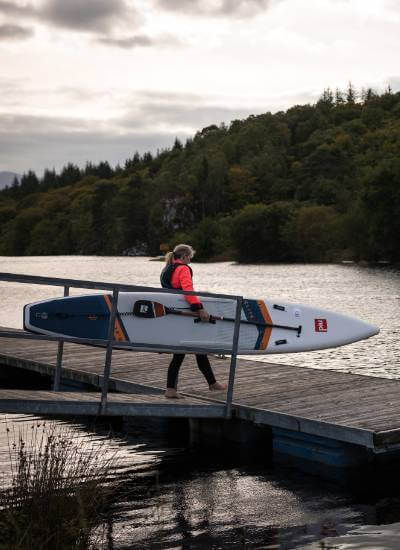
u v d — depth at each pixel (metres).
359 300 30.61
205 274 61.81
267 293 36.00
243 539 5.44
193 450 8.22
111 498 6.40
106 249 160.25
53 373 10.39
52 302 8.06
